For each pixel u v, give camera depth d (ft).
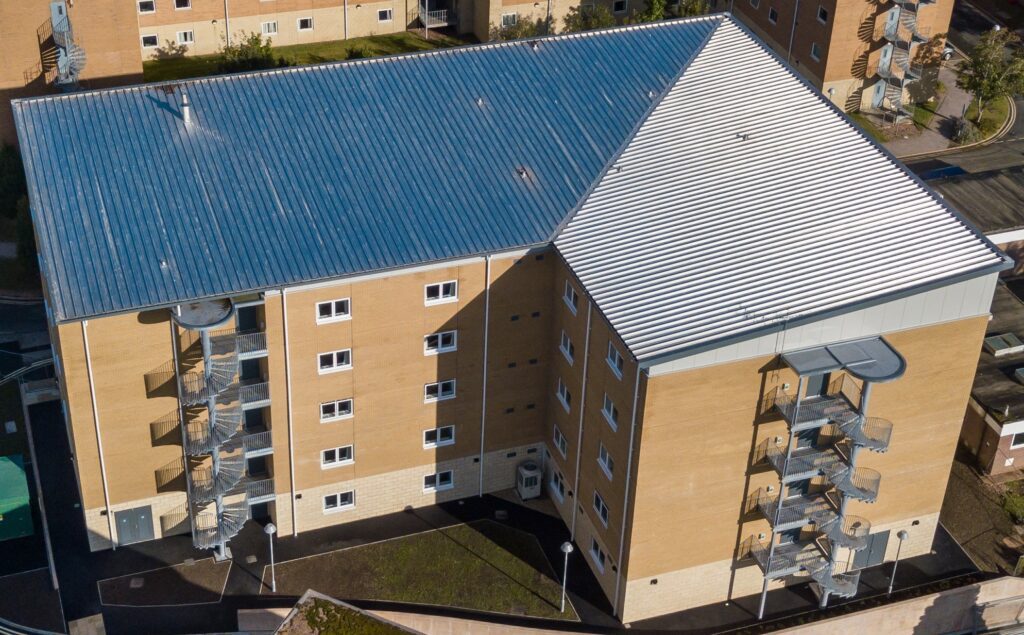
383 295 186.60
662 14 314.96
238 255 183.83
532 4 327.06
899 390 185.88
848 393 182.29
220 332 183.73
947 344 184.65
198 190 192.44
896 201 194.59
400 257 185.98
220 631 188.96
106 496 193.16
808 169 201.98
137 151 196.85
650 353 169.37
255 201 192.13
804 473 182.50
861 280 179.93
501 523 208.03
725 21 240.73
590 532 198.80
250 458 198.29
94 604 191.01
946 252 184.03
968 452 225.15
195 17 313.12
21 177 260.83
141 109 203.92
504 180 200.75
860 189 197.36
